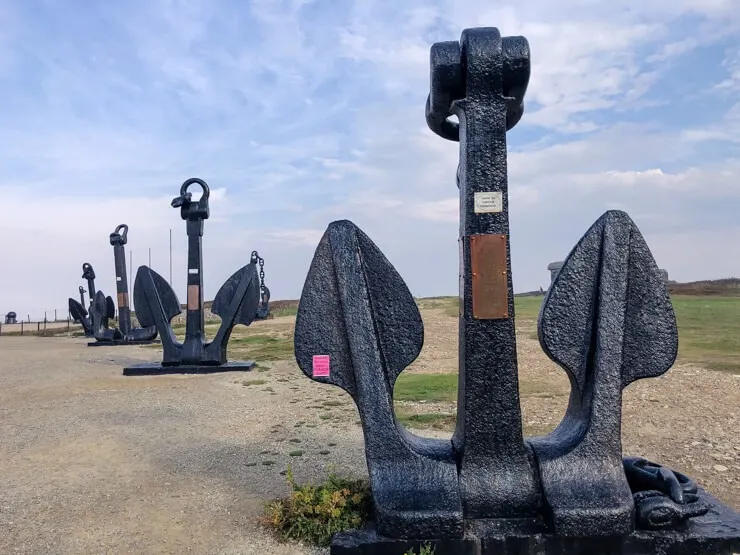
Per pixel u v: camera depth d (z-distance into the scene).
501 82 3.56
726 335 14.49
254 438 6.28
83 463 5.46
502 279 3.55
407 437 3.77
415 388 8.80
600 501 3.36
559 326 3.65
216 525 3.97
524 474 3.52
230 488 4.70
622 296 3.62
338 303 3.66
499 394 3.54
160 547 3.67
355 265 3.65
